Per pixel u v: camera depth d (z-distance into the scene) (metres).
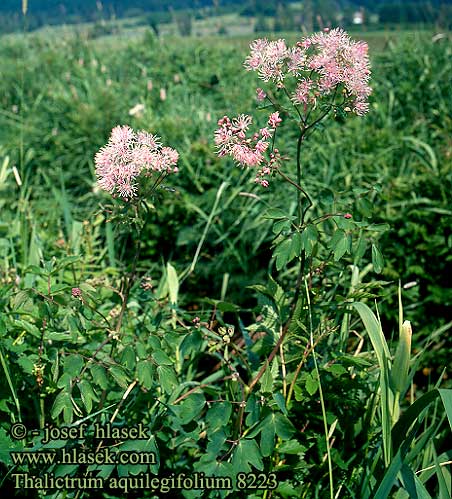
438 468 2.06
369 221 4.02
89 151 5.64
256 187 4.68
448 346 3.96
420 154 5.10
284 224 2.09
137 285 2.76
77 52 9.40
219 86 7.53
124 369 2.13
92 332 2.41
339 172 4.89
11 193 5.21
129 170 2.08
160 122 5.61
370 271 4.00
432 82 6.21
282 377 2.41
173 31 10.31
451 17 7.54
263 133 2.09
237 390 2.25
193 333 2.15
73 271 3.13
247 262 4.46
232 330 2.23
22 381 2.43
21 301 2.17
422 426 3.17
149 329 2.29
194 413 2.10
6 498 2.34
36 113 6.66
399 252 4.02
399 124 5.95
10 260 3.59
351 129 5.49
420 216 4.06
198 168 4.87
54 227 4.54
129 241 4.83
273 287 2.41
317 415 2.35
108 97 6.25
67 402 2.00
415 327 4.04
